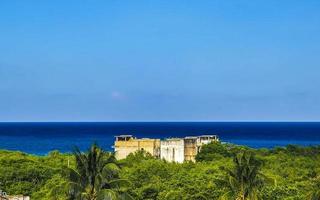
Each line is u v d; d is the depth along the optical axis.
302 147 149.75
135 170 103.19
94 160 54.12
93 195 53.56
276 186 88.69
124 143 147.38
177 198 87.94
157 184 95.12
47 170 108.56
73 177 54.12
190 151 146.75
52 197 68.06
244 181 64.25
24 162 116.69
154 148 145.62
